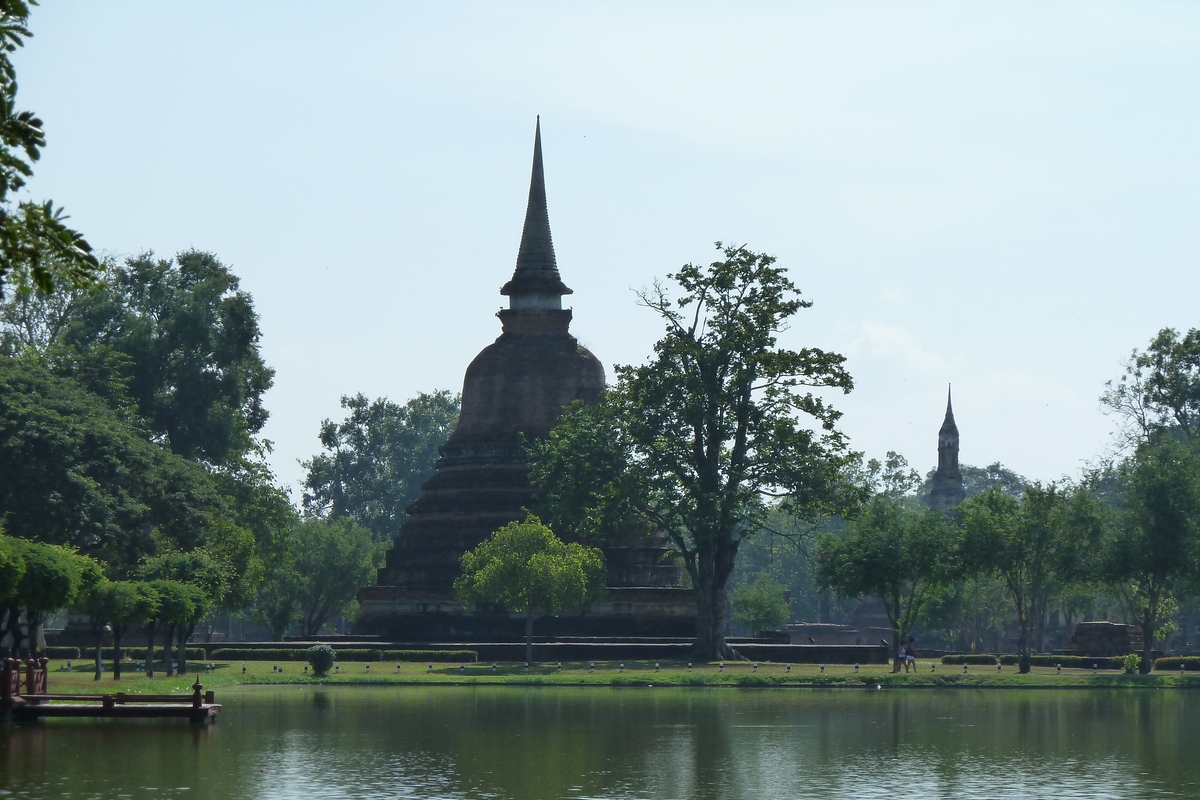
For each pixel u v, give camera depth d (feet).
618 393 306.55
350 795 104.27
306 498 622.95
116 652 225.76
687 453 299.17
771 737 152.56
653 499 296.51
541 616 337.93
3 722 157.17
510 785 111.04
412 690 232.94
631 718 175.83
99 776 112.68
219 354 357.00
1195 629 537.24
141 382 348.38
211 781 110.63
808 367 290.35
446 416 624.59
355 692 225.56
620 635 335.88
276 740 142.20
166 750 131.03
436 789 108.06
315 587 441.27
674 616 337.52
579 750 136.77
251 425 390.42
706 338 294.46
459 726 161.07
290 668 283.18
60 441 258.37
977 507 309.63
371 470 627.05
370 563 452.76
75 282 68.74
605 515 293.23
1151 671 322.34
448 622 339.16
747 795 107.04
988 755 136.05
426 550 355.15
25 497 255.50
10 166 66.33
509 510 352.69
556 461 304.50
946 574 302.04
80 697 163.94
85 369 322.14
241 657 307.58
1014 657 349.61
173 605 229.86
